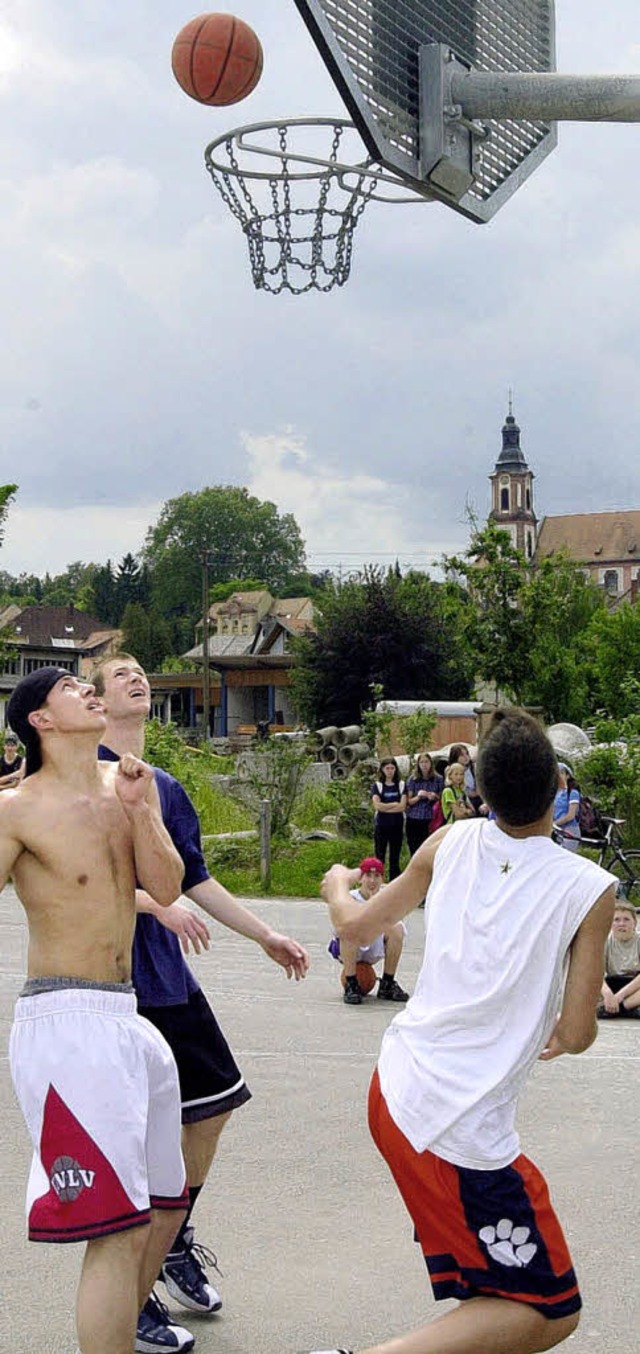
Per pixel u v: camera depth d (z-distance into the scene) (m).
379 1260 5.49
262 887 17.97
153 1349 4.62
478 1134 3.54
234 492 146.25
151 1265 4.29
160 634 118.38
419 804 17.48
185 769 24.72
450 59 8.91
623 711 27.19
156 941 4.91
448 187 9.09
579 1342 4.72
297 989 11.48
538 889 3.64
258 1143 7.02
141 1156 3.91
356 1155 6.82
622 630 40.50
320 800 24.02
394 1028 3.78
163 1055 4.13
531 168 9.84
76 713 4.06
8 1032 9.26
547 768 3.69
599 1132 7.28
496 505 170.62
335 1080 8.30
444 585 32.75
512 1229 3.51
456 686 56.38
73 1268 5.39
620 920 10.75
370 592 57.03
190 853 5.05
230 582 141.00
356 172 9.14
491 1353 3.48
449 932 3.71
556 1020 3.68
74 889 4.01
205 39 8.08
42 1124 3.87
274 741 21.48
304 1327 4.88
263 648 89.31
